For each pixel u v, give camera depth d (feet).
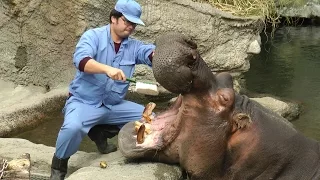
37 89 20.94
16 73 20.94
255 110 11.43
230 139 11.18
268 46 28.71
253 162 11.12
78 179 12.13
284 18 34.96
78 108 13.88
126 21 13.83
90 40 13.83
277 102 19.53
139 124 13.01
